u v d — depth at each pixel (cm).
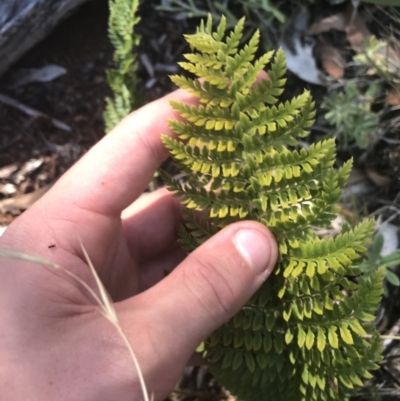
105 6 29
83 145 27
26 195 26
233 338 16
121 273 19
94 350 14
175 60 28
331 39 26
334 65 25
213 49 14
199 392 22
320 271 13
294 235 14
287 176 14
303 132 14
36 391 14
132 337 14
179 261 21
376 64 23
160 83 28
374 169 24
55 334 14
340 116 24
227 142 14
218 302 14
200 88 14
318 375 15
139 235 20
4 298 14
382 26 25
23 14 26
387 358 21
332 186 13
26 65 29
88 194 17
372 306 13
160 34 29
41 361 14
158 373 14
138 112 17
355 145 24
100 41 29
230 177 14
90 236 17
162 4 29
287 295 15
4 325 14
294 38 26
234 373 16
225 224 15
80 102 28
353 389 15
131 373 14
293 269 14
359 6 25
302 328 15
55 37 29
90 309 15
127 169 17
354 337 14
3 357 14
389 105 24
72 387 14
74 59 29
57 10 27
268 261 14
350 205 24
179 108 14
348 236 13
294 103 13
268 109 14
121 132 17
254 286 14
